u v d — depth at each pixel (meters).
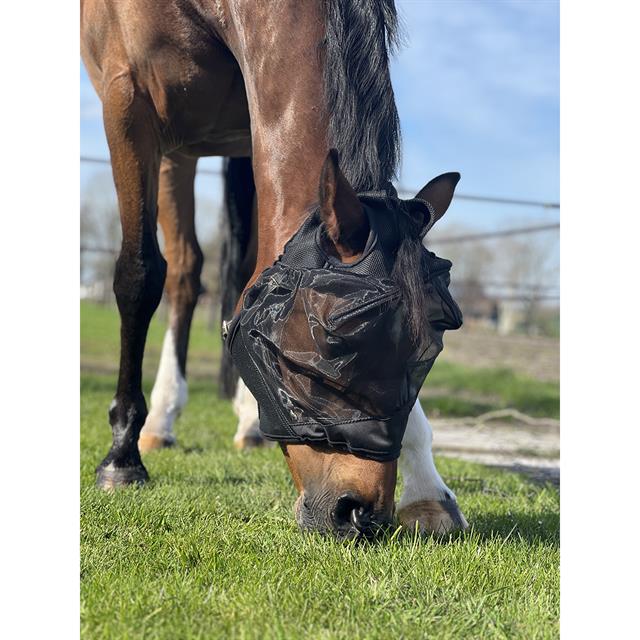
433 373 12.41
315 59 2.49
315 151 2.44
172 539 2.58
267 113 2.55
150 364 12.59
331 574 2.17
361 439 2.12
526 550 2.59
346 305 2.05
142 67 3.40
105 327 16.19
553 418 8.89
